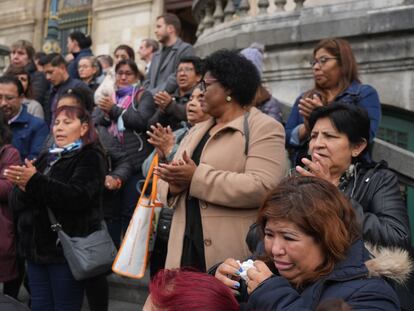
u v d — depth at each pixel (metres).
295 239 1.64
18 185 3.09
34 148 4.66
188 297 1.37
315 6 6.06
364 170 2.46
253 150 2.65
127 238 3.00
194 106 3.59
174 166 2.60
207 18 8.07
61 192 3.05
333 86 3.44
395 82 5.55
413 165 3.59
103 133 4.67
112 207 4.52
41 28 16.58
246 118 2.76
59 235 3.12
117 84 5.23
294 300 1.55
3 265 3.62
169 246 2.72
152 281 1.47
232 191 2.52
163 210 3.07
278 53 6.29
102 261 3.17
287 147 3.70
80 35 7.78
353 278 1.63
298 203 1.64
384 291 1.61
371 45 5.62
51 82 5.70
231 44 6.64
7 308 1.97
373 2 5.68
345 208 1.70
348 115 2.42
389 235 2.11
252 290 1.65
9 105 4.61
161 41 5.99
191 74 4.59
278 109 4.37
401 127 5.68
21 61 6.76
